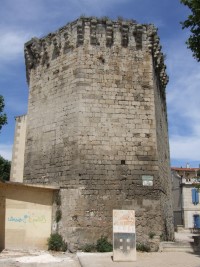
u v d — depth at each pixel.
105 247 17.34
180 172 62.09
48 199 19.00
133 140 19.52
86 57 20.28
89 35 20.70
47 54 22.34
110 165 18.92
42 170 20.38
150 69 20.92
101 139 19.20
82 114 19.36
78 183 18.42
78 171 18.56
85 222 17.91
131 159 19.20
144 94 20.41
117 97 20.00
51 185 19.23
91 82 19.95
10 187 18.52
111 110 19.73
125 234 14.84
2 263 14.08
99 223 18.02
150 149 19.55
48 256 15.90
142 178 19.02
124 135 19.50
